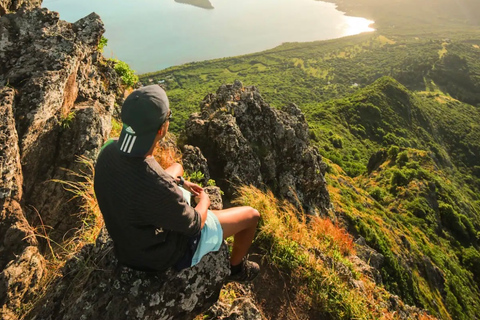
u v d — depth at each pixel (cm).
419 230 4162
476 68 18900
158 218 202
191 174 681
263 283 492
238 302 369
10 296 289
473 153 12538
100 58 775
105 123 516
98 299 259
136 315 247
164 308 257
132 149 192
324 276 519
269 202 665
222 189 823
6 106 374
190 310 272
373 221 2552
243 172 883
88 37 561
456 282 3212
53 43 470
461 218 5328
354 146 10088
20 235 327
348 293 518
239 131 930
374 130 11506
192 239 249
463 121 13900
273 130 1084
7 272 295
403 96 13050
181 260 245
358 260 742
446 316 2256
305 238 621
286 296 486
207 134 898
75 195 409
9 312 286
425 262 2689
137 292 253
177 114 13362
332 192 2780
